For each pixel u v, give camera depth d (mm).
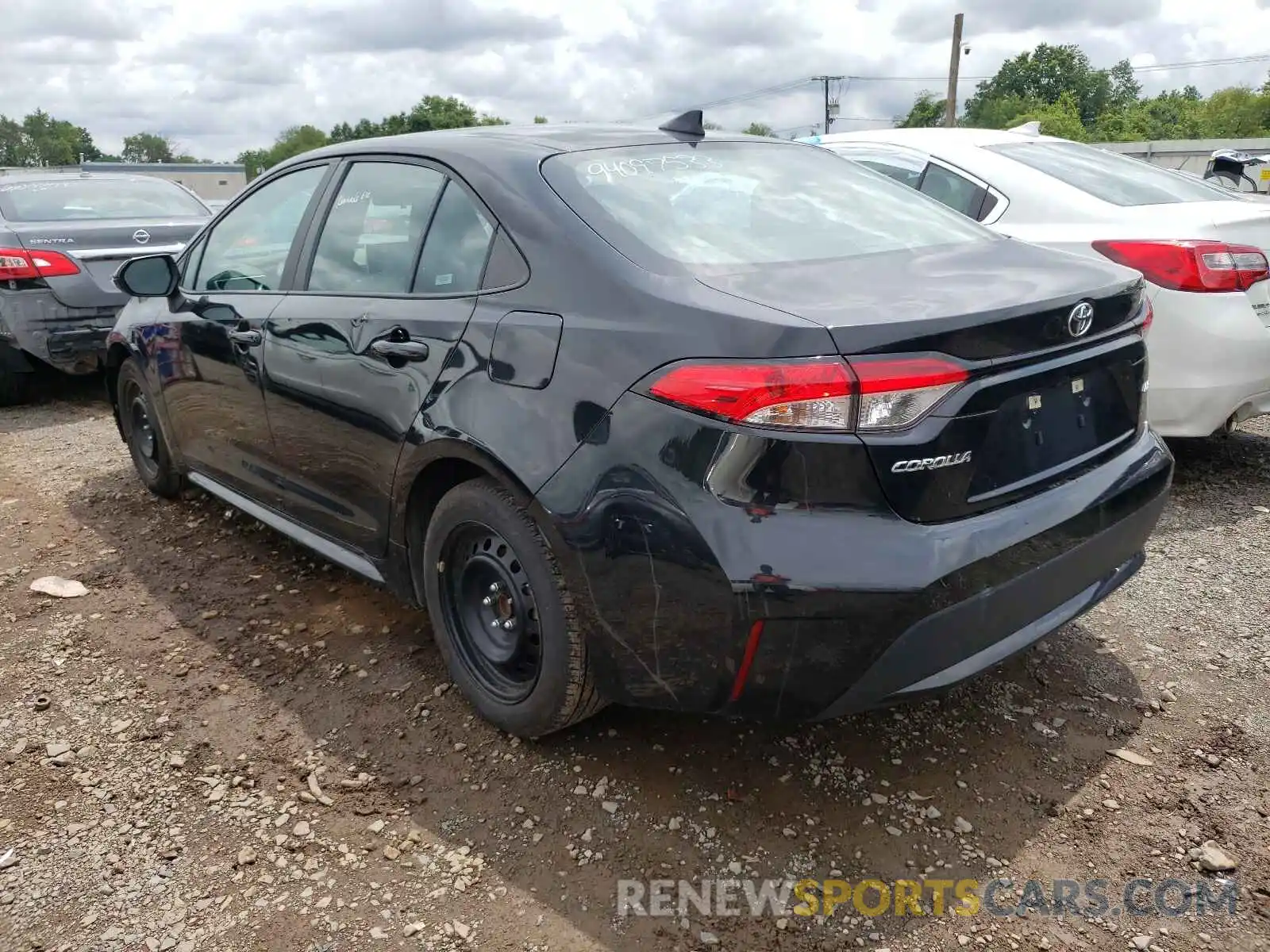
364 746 2820
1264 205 4570
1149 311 2811
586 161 2822
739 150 3191
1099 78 109312
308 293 3342
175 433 4336
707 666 2215
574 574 2371
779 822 2482
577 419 2336
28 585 3904
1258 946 2084
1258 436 5496
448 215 2881
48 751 2811
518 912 2213
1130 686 3035
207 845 2434
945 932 2143
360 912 2219
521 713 2709
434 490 2908
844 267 2494
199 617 3609
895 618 2084
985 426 2195
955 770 2662
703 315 2184
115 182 7980
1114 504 2525
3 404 7117
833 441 2043
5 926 2193
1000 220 4867
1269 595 3580
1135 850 2363
